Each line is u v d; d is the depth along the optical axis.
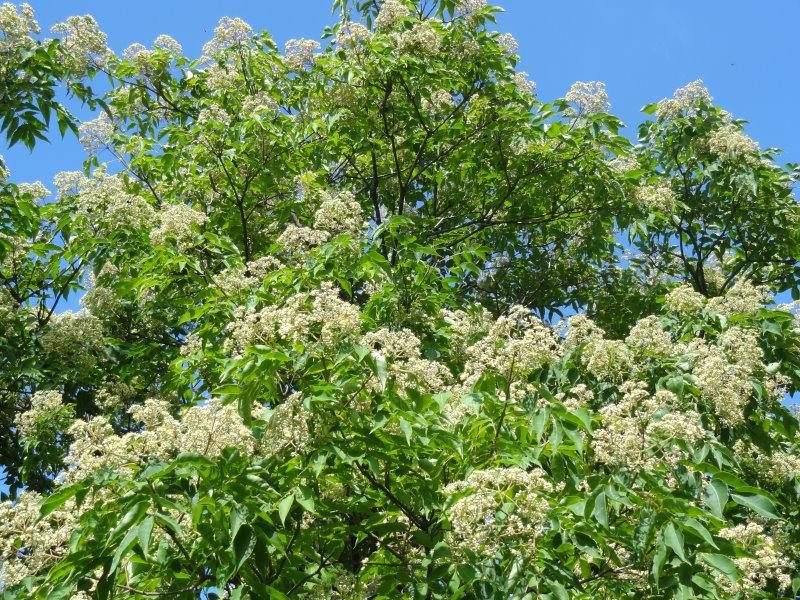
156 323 11.04
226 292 8.02
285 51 12.28
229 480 5.20
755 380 7.30
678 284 12.51
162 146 11.11
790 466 8.34
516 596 5.29
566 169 12.34
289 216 10.65
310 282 7.79
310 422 5.77
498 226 13.35
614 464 5.66
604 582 5.96
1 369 10.05
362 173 12.75
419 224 11.87
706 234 13.06
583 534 5.69
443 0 12.30
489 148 12.15
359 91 11.60
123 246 9.67
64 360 10.17
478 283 13.38
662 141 13.39
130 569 5.57
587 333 7.76
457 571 5.50
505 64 12.43
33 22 10.64
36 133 10.47
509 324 6.08
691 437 5.61
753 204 12.82
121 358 10.73
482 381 6.11
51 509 5.13
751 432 7.54
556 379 7.64
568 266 13.49
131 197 9.81
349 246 7.91
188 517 5.53
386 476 6.21
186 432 5.46
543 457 6.43
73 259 10.66
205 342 8.12
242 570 5.37
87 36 11.53
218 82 11.52
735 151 12.53
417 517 6.37
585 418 5.65
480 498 5.39
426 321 8.82
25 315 10.92
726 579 5.93
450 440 5.90
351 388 5.73
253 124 10.45
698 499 5.69
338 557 6.64
